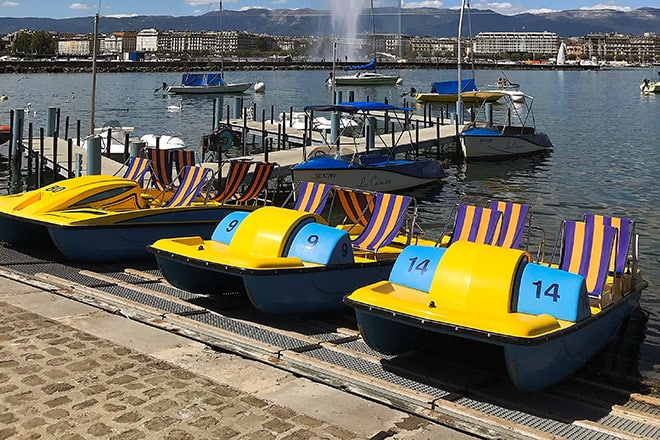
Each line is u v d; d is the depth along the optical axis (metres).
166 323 7.69
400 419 5.62
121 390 5.89
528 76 137.12
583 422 5.86
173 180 14.96
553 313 6.70
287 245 8.53
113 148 24.91
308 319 8.70
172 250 8.53
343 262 8.58
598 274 8.11
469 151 28.56
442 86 45.31
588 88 89.81
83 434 5.12
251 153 30.06
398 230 10.02
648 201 20.28
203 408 5.61
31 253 11.23
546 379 6.52
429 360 7.32
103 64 123.81
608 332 7.99
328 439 5.19
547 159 29.02
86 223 10.27
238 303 9.13
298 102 59.31
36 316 7.78
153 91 71.81
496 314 6.59
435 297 6.87
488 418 5.60
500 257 6.95
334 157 21.22
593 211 19.06
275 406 5.71
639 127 41.00
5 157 27.69
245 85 67.94
